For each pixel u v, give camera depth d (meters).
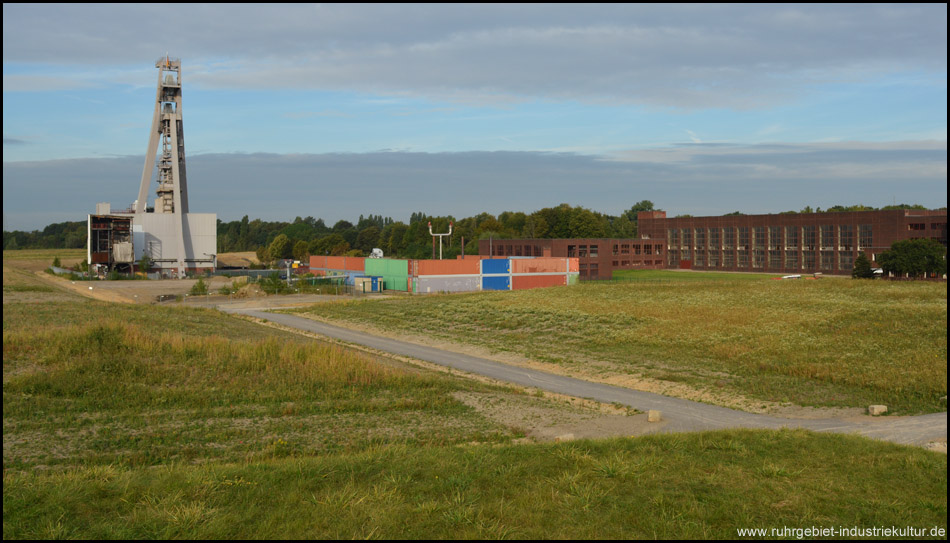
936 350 40.81
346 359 34.62
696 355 44.19
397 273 112.50
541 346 50.62
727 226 165.38
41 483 15.22
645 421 27.39
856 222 139.00
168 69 146.25
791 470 16.48
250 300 92.12
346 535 12.22
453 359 45.75
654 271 161.50
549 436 24.23
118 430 22.95
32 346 31.47
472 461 16.86
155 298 93.50
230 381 30.22
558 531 12.53
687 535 12.43
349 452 21.08
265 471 15.98
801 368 37.19
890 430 25.05
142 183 145.62
